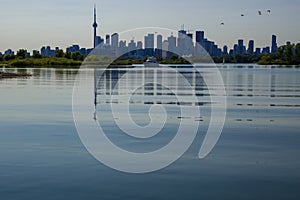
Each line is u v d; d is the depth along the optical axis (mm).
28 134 17500
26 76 75250
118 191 9992
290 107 28875
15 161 12758
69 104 29750
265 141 16312
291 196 9719
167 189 10180
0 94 37938
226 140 16531
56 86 48875
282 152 14312
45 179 10906
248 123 21188
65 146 15062
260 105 30141
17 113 24516
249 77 73438
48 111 25594
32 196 9594
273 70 110312
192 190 10109
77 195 9680
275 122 21547
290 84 55125
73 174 11406
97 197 9562
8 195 9656
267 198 9570
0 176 11141
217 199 9500
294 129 19312
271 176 11344
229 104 30688
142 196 9648
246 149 14812
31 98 34250
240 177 11242
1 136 17000
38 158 13164
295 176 11359
